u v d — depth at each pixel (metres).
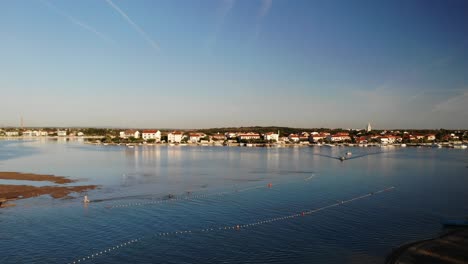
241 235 59.78
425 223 66.62
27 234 59.12
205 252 52.53
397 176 128.12
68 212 72.44
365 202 83.88
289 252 52.53
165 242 56.34
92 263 48.66
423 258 50.00
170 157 199.62
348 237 58.91
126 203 80.88
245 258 50.41
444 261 49.00
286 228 63.59
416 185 108.00
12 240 56.47
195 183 109.06
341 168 152.50
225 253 52.16
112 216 69.94
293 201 84.81
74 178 116.00
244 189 100.06
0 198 83.12
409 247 54.06
